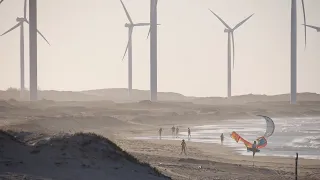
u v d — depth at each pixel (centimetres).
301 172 9175
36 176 4366
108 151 5634
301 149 14988
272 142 17538
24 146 5303
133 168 5534
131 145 14050
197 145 15612
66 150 5306
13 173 4344
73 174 4744
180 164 8956
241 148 14925
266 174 8481
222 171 8325
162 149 13200
